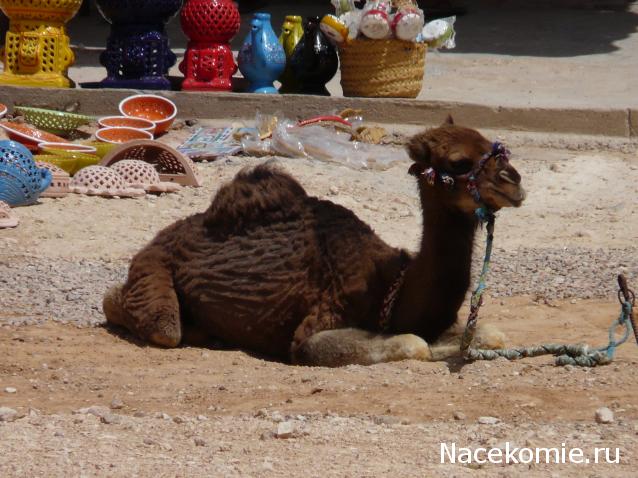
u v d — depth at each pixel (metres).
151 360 23.81
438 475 15.82
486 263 21.75
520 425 18.59
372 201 41.34
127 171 40.81
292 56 53.31
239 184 24.73
